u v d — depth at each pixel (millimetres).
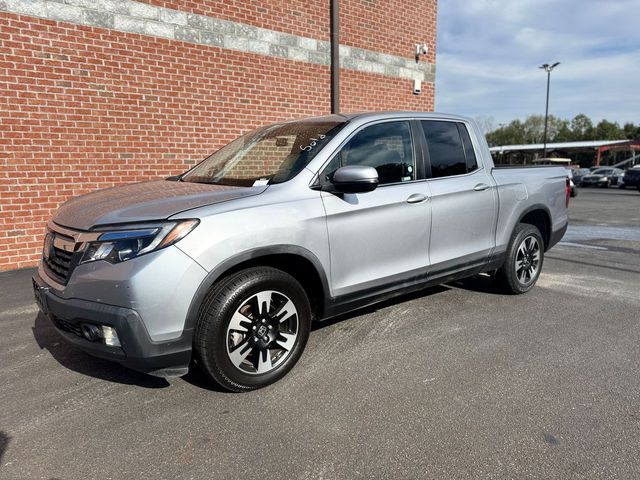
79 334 2781
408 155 3924
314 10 8461
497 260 4680
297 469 2299
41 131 5969
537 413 2764
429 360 3465
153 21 6676
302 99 8492
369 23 9453
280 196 3117
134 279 2547
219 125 7508
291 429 2625
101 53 6293
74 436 2582
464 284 5445
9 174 5820
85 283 2648
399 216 3701
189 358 2777
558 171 5426
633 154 53625
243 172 3629
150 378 3240
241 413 2791
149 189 3402
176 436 2572
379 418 2723
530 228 4977
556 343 3773
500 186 4582
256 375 3035
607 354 3572
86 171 6355
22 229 5992
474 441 2500
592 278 5828
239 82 7645
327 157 3408
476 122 4668
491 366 3371
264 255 2965
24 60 5762
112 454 2422
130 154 6684
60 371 3344
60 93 6047
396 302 4785
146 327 2586
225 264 2791
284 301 3133
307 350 3637
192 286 2678
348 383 3135
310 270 3305
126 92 6551
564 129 93188
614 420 2688
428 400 2914
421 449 2438
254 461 2359
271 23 7926
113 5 6316
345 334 3951
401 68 10148
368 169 3123
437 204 3979
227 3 7375
